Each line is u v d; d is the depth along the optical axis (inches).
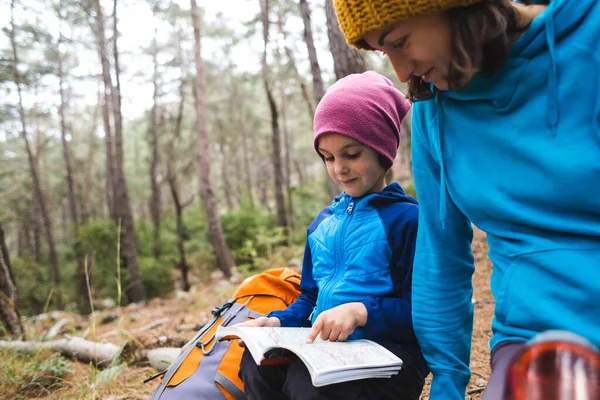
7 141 983.0
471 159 39.0
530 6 36.4
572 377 21.4
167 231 757.3
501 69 35.2
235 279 336.5
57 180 1190.9
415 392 50.3
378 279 53.1
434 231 47.4
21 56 728.3
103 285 528.1
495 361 38.1
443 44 34.8
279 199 520.4
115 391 108.0
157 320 213.6
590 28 32.0
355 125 52.8
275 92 1176.2
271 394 50.3
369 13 34.9
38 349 145.6
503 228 38.0
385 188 58.9
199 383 64.7
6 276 189.8
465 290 48.7
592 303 32.1
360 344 48.4
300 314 60.5
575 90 32.5
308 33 196.5
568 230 33.4
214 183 1470.2
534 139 34.4
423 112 45.6
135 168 1535.4
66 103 885.2
